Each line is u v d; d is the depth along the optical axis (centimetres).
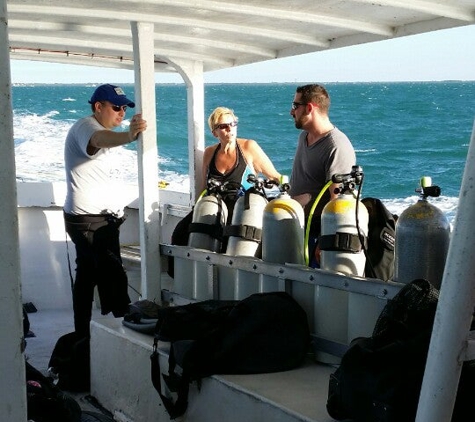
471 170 208
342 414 301
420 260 354
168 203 700
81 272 536
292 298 393
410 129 3438
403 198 2080
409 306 300
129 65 675
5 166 186
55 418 347
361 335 363
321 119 509
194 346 369
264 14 469
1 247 188
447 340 216
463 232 211
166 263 580
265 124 4053
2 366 191
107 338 458
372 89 7112
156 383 399
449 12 442
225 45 582
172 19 500
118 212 542
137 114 504
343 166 497
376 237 404
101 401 466
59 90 9488
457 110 4394
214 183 509
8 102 185
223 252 489
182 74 642
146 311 455
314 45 564
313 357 391
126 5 470
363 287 358
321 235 399
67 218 534
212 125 572
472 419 264
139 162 507
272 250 421
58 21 519
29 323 625
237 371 367
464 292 213
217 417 360
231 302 411
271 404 325
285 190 430
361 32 530
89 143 518
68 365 489
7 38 184
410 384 277
